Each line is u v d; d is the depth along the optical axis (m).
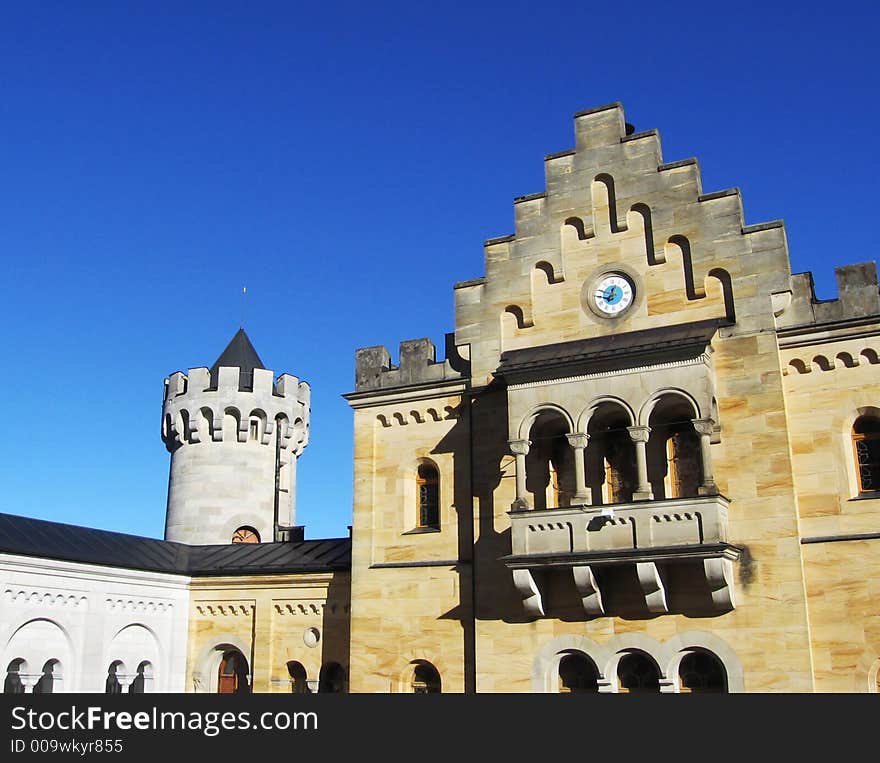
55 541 36.44
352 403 37.34
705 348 29.34
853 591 27.47
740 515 29.11
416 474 35.94
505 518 33.03
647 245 32.75
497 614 32.41
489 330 34.84
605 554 28.98
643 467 29.42
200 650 40.66
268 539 56.53
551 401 31.09
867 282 29.09
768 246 30.56
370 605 35.06
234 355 61.38
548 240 34.44
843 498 28.20
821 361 29.38
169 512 57.00
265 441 57.62
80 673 35.62
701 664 29.19
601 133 34.34
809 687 27.16
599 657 30.27
